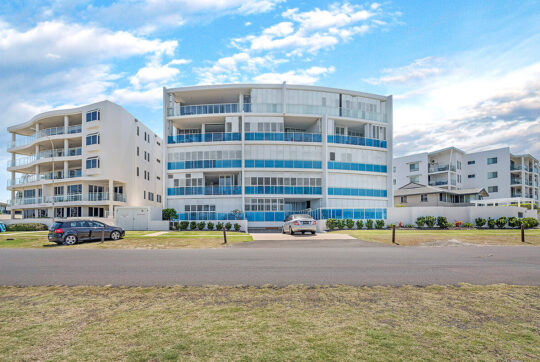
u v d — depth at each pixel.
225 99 40.22
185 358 4.02
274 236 23.88
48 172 43.38
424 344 4.40
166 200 36.97
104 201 38.03
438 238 20.38
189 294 7.15
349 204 37.94
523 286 7.73
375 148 39.03
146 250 15.85
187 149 37.31
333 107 38.66
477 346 4.34
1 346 4.48
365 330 4.91
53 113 40.84
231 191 36.78
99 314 5.83
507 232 25.28
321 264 10.95
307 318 5.47
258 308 6.05
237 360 3.94
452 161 57.12
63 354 4.20
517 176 57.94
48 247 17.94
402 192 46.97
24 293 7.44
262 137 36.75
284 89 37.25
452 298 6.69
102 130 38.62
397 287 7.66
